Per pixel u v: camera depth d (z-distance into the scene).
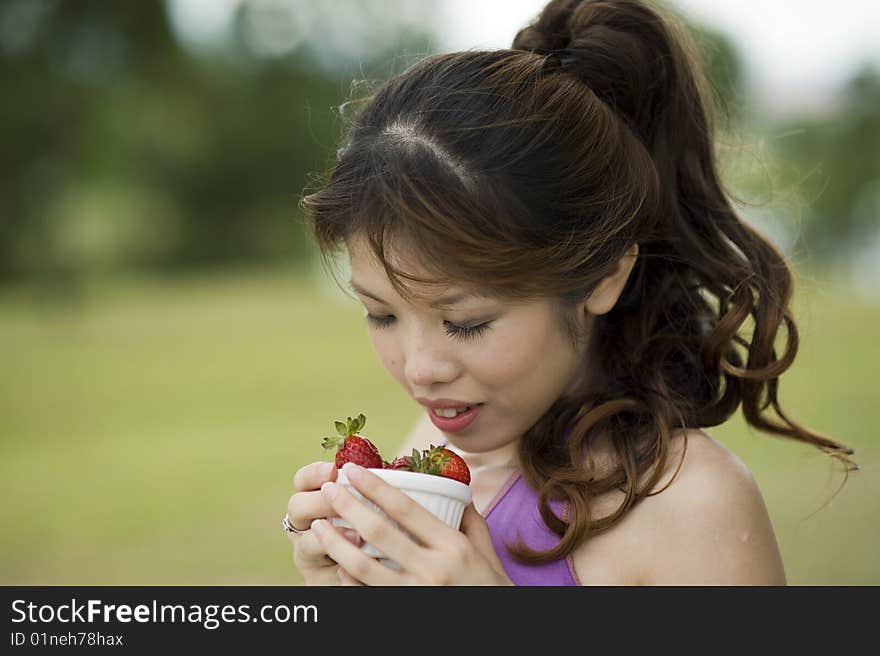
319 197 1.69
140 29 23.48
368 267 1.60
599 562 1.67
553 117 1.66
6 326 22.05
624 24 1.95
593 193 1.65
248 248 36.44
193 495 7.37
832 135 30.38
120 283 30.94
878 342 13.71
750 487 1.67
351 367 14.05
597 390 1.83
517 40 2.00
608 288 1.73
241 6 35.72
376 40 36.31
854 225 30.62
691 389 1.95
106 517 6.84
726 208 2.04
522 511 1.77
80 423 10.87
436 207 1.52
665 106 1.94
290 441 9.20
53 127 22.91
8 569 5.61
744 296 1.97
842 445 2.06
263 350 16.39
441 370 1.58
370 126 1.71
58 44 22.34
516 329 1.58
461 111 1.63
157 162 32.34
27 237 23.00
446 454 1.68
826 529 5.39
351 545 1.56
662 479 1.67
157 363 15.54
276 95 36.25
